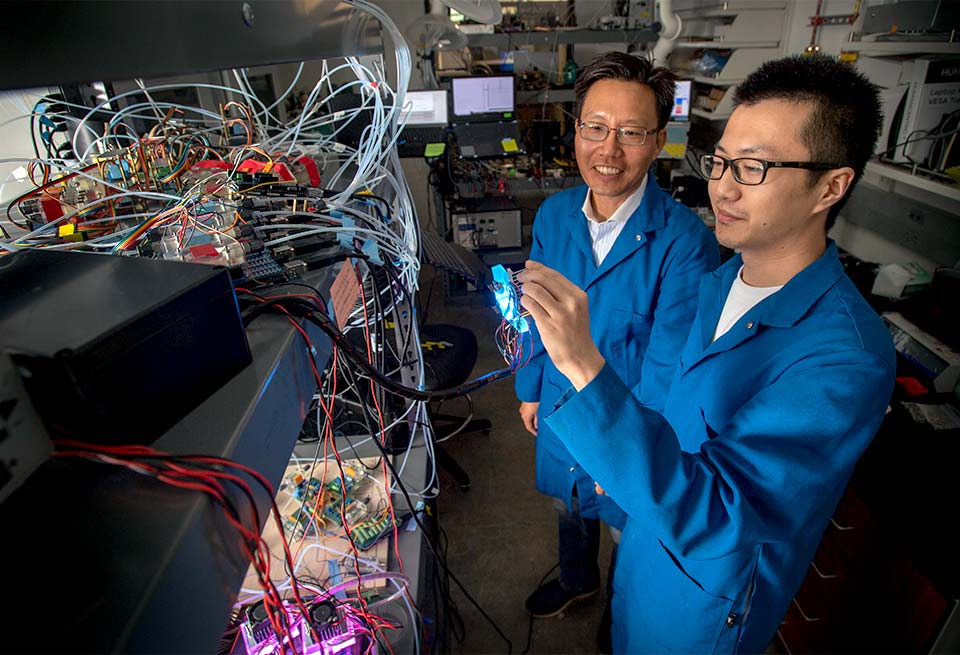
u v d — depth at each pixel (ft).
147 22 1.36
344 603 2.97
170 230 2.42
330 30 2.54
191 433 1.40
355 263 2.70
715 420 3.00
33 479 1.25
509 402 9.12
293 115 9.91
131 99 4.36
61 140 4.43
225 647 2.67
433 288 12.57
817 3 8.52
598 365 2.32
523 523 6.94
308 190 3.15
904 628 4.07
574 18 11.59
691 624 3.35
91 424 1.22
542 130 12.13
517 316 2.78
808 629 5.21
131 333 1.28
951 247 6.38
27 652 0.90
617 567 4.16
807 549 3.17
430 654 3.91
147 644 0.97
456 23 10.27
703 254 4.51
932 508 4.16
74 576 1.02
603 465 2.29
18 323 1.26
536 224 5.38
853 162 2.51
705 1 10.09
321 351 2.19
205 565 1.17
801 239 2.79
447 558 6.49
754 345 2.86
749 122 2.56
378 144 3.36
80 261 1.62
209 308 1.51
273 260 2.32
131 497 1.18
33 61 1.09
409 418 4.27
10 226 3.02
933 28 5.43
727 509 2.24
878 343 2.48
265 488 1.42
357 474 4.06
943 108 5.69
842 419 2.30
